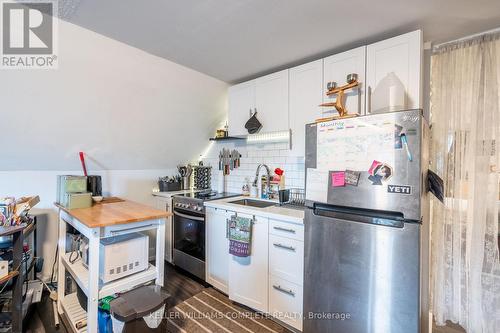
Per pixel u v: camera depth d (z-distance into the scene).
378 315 1.38
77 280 1.76
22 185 2.39
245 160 3.10
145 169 3.25
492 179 1.81
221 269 2.43
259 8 1.50
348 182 1.48
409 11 1.53
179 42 1.92
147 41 1.90
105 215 1.75
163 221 1.86
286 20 1.63
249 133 2.63
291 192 2.60
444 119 1.98
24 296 2.00
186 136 3.13
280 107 2.37
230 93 2.84
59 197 2.25
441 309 1.98
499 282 1.77
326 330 1.58
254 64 2.35
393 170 1.34
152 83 2.31
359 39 1.89
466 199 1.90
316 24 1.68
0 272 1.59
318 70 2.11
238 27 1.72
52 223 2.54
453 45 1.94
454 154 1.94
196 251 2.71
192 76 2.51
